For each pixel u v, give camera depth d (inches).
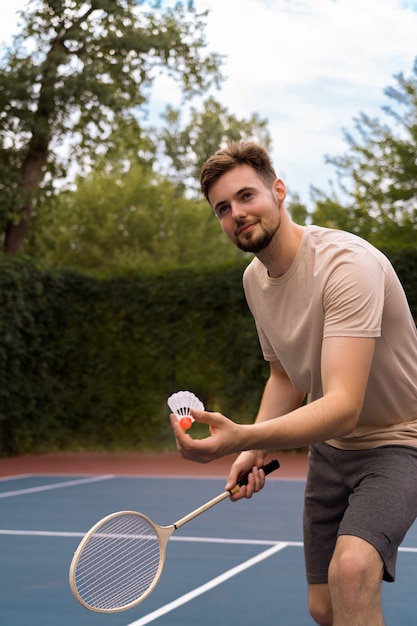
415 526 315.9
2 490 424.8
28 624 185.9
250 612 195.2
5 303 573.9
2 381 575.8
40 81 685.9
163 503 371.9
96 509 357.4
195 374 582.2
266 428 101.0
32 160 713.6
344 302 108.6
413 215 890.1
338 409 103.4
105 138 735.1
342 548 107.7
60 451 608.4
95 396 607.8
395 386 120.3
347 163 930.1
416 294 523.8
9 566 248.5
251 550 269.0
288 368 128.7
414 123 899.4
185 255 1603.1
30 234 755.4
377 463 121.2
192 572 238.1
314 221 975.0
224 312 575.5
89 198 1567.4
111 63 714.2
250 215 115.2
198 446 98.5
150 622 187.2
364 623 104.3
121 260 1497.3
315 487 133.3
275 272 121.6
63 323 613.6
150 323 595.5
